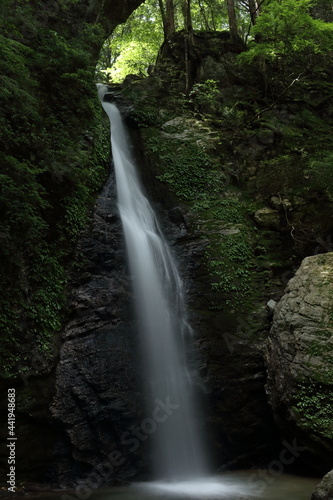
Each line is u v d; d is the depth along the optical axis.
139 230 12.33
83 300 10.26
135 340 10.41
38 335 9.20
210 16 23.72
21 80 10.67
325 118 17.28
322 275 10.32
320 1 20.80
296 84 17.69
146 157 14.36
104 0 16.22
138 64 21.53
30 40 12.50
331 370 9.05
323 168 13.63
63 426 8.89
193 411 10.14
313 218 13.34
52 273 9.95
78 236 10.95
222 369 10.62
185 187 13.71
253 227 13.34
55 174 10.77
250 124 15.88
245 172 14.71
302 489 8.38
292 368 9.38
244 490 8.39
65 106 12.42
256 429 10.20
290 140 15.57
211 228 12.84
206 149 14.60
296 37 15.97
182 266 12.21
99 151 12.73
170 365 10.52
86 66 13.42
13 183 9.30
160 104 16.14
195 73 17.70
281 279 12.37
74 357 9.56
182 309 11.47
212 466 9.80
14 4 12.54
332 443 8.59
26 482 8.38
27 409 8.60
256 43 17.02
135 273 11.37
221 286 11.74
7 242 9.00
